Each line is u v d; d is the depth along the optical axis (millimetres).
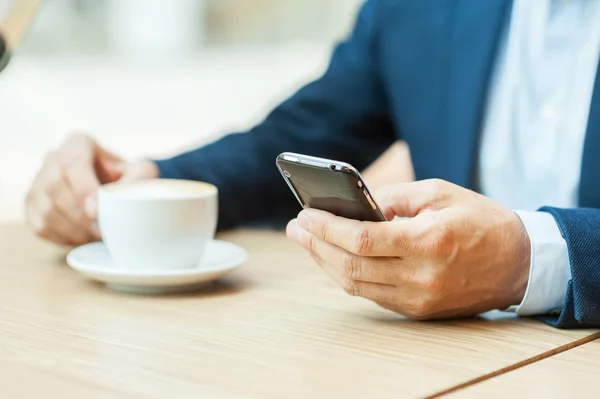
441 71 1656
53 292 1166
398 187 1075
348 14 4477
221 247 1350
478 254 1005
